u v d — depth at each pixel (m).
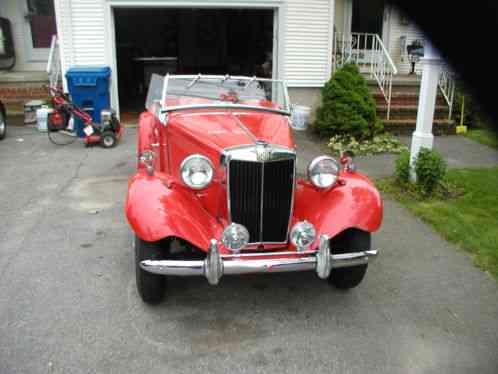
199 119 4.50
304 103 11.20
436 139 10.05
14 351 3.28
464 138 10.12
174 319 3.71
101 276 4.34
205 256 3.91
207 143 4.02
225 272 3.39
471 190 6.72
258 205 3.82
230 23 15.62
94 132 9.07
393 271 4.56
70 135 9.49
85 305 3.87
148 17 15.40
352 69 9.86
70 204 6.14
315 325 3.67
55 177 7.25
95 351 3.31
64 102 9.10
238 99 5.04
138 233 3.45
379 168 7.94
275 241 3.94
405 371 3.17
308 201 4.08
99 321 3.66
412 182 6.71
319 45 10.91
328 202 3.90
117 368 3.14
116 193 6.58
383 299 4.07
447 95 10.91
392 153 8.98
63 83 10.43
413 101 11.36
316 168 3.91
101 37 10.28
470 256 4.88
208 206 3.99
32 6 13.00
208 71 15.94
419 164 6.45
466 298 4.10
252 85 5.25
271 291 4.16
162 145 4.84
